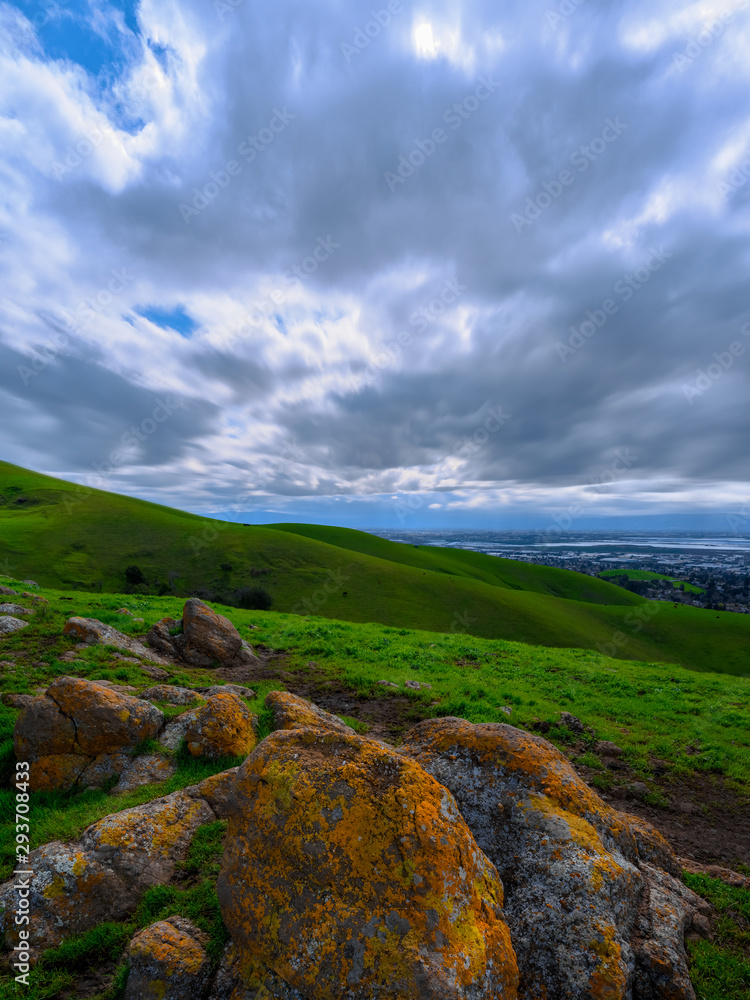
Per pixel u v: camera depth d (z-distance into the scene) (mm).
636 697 18766
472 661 22828
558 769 6375
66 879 5660
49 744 8336
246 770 5254
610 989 4453
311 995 3877
